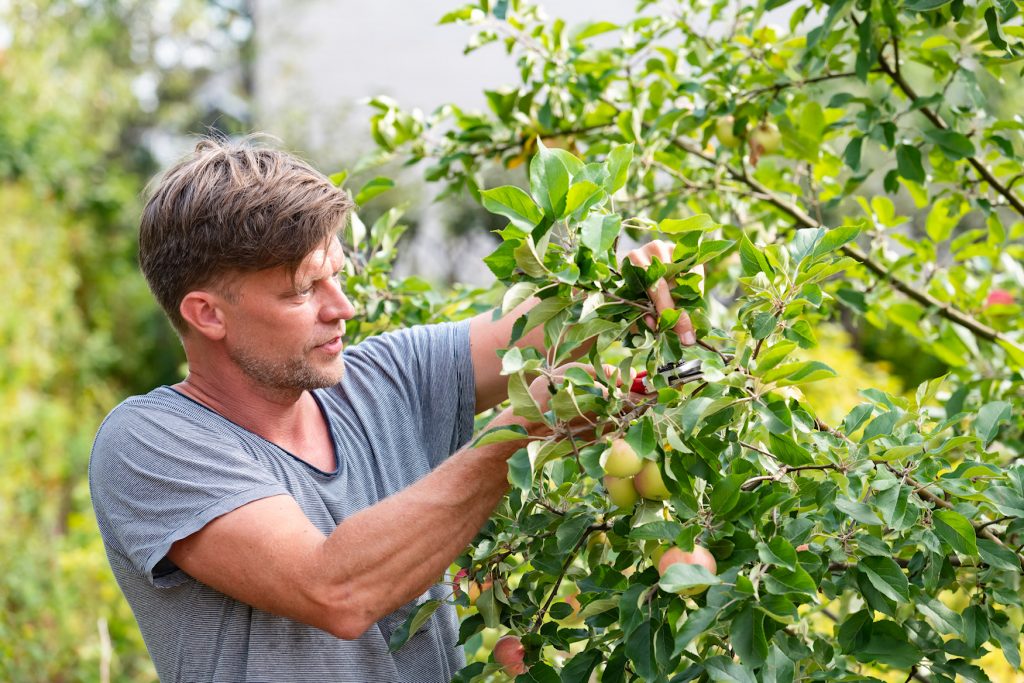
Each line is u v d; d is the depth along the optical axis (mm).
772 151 2121
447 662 1555
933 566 1309
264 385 1436
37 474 5793
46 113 7859
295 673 1376
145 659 3574
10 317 6215
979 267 2371
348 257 2053
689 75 2193
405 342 1643
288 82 9211
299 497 1440
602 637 1349
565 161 1261
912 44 2029
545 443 1208
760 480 1271
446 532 1308
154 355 8812
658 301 1229
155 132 13141
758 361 1198
